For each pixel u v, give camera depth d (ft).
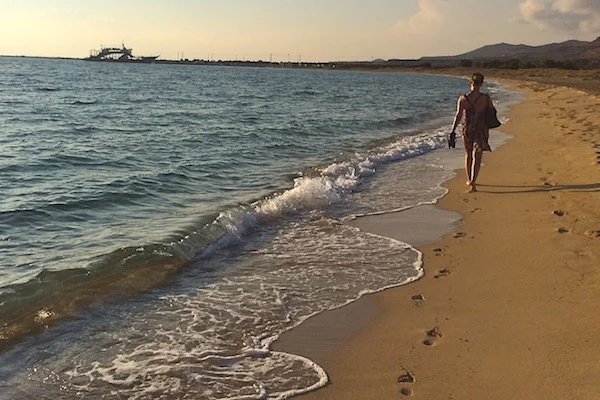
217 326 15.85
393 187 34.76
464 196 31.42
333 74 467.52
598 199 27.12
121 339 14.92
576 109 78.07
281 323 16.12
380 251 22.52
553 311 15.88
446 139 58.03
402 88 205.87
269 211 27.96
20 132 58.23
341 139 57.67
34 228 24.76
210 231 24.11
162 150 48.19
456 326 15.51
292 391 12.59
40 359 13.75
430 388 12.49
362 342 14.92
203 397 12.31
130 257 20.59
